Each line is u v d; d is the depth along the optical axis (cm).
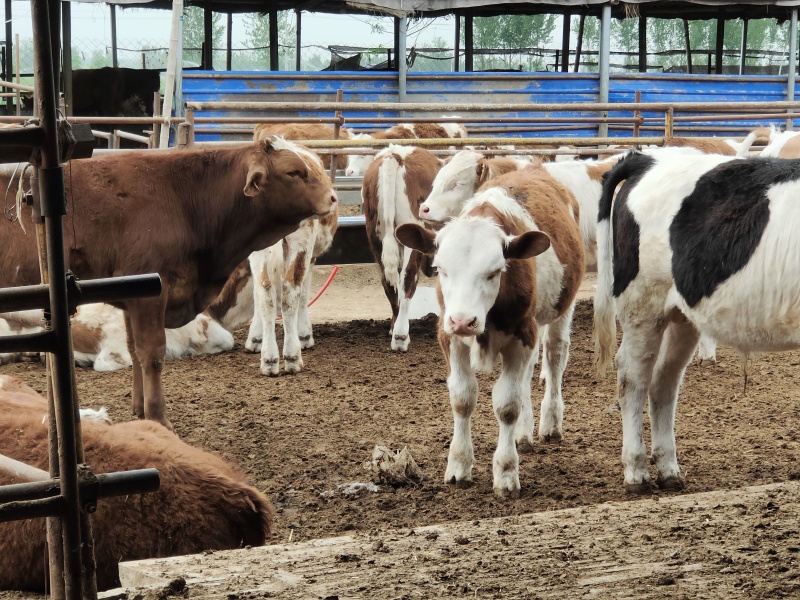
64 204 240
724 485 606
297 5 2456
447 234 564
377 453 629
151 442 404
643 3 2278
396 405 839
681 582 341
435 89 2086
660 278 584
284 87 1980
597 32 3027
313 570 361
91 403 838
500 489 593
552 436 723
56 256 240
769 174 542
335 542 404
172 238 746
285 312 983
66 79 2112
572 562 367
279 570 359
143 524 378
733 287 539
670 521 430
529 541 403
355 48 2633
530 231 580
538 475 641
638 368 602
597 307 622
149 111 2355
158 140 1441
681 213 571
